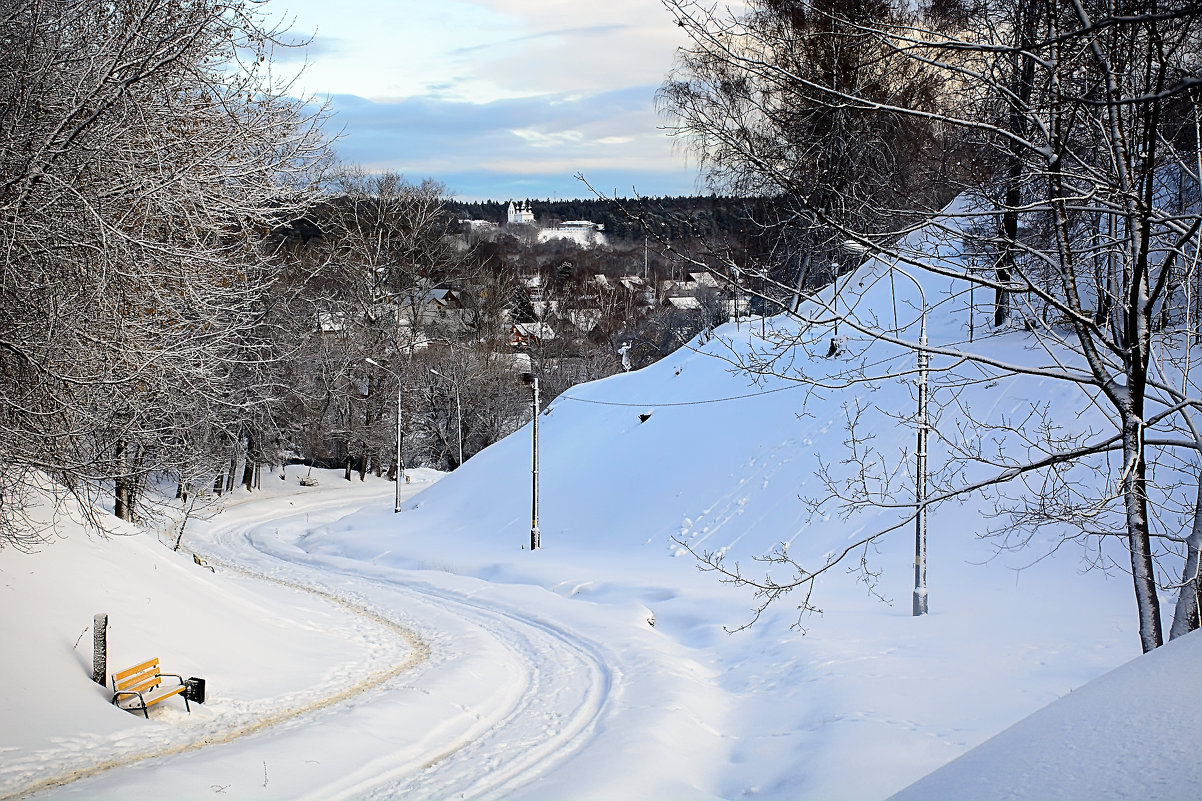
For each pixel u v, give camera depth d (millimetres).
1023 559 19109
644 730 13484
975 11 8578
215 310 13789
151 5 11133
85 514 12898
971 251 10414
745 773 11922
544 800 10758
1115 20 5367
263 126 13227
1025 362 24141
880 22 7324
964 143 9375
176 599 16531
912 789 4891
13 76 11227
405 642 20484
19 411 11359
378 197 59062
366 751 12703
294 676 16109
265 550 36906
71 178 11219
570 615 22781
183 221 12992
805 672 15734
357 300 56906
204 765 11242
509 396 64938
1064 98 7453
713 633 20344
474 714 15164
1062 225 8344
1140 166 7832
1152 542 17453
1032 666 14023
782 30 7531
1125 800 3723
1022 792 4141
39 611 13539
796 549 24062
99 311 11672
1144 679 4953
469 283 67625
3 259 10773
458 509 39250
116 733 12023
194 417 17859
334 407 56094
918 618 17750
